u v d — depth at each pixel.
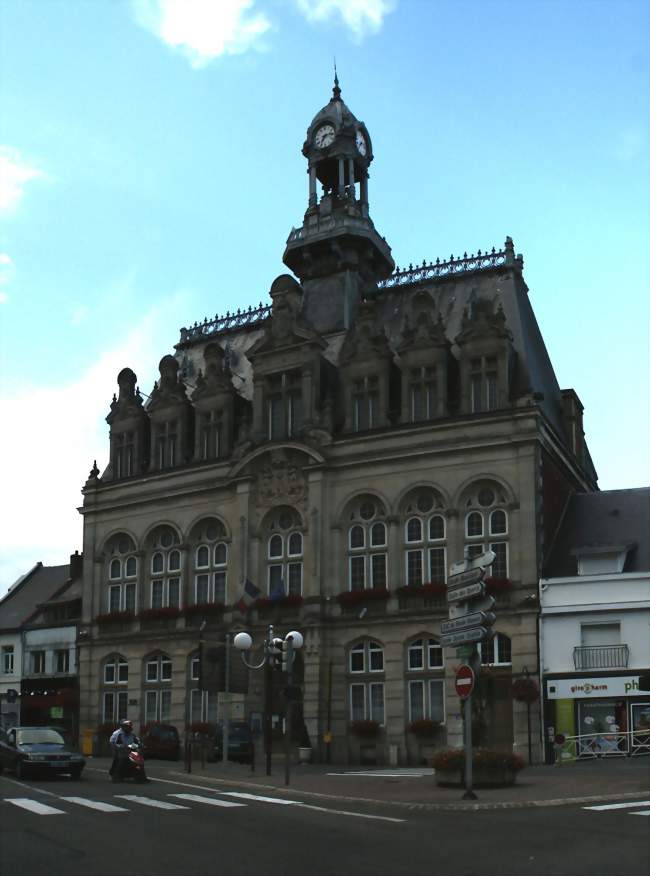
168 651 52.56
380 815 21.59
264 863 14.86
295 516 49.81
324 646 46.97
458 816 21.23
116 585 56.12
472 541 45.03
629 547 43.16
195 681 51.34
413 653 45.34
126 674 54.31
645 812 20.58
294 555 49.53
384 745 44.94
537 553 43.31
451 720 43.44
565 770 33.84
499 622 43.41
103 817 21.02
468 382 46.62
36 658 60.81
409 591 45.50
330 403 49.66
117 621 54.88
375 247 57.19
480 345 46.72
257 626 49.25
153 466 56.12
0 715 61.06
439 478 46.06
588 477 53.88
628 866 14.10
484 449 45.22
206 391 54.78
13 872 14.11
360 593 46.53
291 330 51.19
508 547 44.12
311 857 15.42
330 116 58.69
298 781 31.23
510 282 51.19
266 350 51.84
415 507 46.81
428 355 47.78
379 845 16.70
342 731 46.00
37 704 59.72
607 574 42.00
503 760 27.34
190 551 53.22
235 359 58.00
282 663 33.62
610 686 40.91
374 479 47.62
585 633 42.00
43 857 15.52
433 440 46.34
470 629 25.11
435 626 44.72
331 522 48.28
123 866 14.60
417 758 44.09
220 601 51.62
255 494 50.88
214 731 47.19
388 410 48.66
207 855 15.66
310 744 45.84
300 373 51.12
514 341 48.38
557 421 50.25
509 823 19.58
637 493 47.00
